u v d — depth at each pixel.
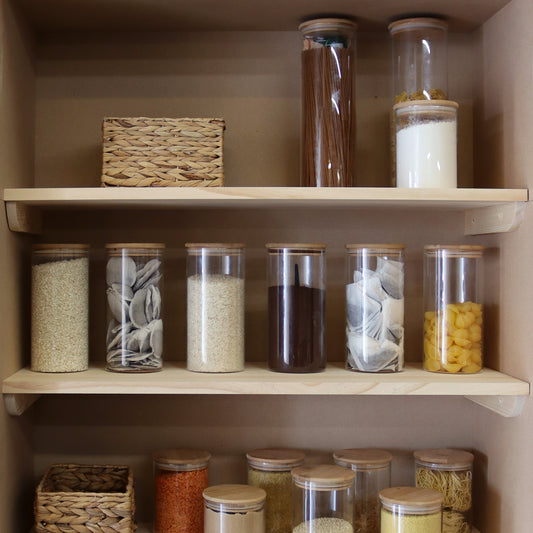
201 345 1.38
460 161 1.59
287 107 1.57
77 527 1.34
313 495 1.33
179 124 1.39
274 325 1.41
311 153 1.42
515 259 1.37
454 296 1.42
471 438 1.58
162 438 1.57
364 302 1.40
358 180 1.58
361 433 1.58
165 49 1.56
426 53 1.42
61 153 1.55
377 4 1.39
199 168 1.39
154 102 1.56
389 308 1.40
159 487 1.45
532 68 1.30
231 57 1.56
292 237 1.56
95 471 1.48
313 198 1.30
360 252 1.41
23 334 1.44
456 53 1.59
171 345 1.56
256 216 1.56
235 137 1.56
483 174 1.53
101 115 1.56
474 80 1.58
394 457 1.58
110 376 1.34
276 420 1.57
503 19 1.42
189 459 1.44
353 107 1.43
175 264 1.56
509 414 1.33
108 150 1.39
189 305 1.41
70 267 1.39
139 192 1.29
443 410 1.58
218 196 1.30
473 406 1.58
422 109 1.37
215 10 1.42
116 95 1.56
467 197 1.31
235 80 1.56
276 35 1.56
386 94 1.57
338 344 1.57
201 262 1.39
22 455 1.46
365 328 1.40
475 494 1.57
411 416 1.58
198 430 1.57
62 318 1.38
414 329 1.58
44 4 1.39
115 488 1.48
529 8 1.31
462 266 1.42
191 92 1.56
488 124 1.50
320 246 1.42
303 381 1.31
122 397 1.57
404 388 1.31
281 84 1.56
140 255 1.40
